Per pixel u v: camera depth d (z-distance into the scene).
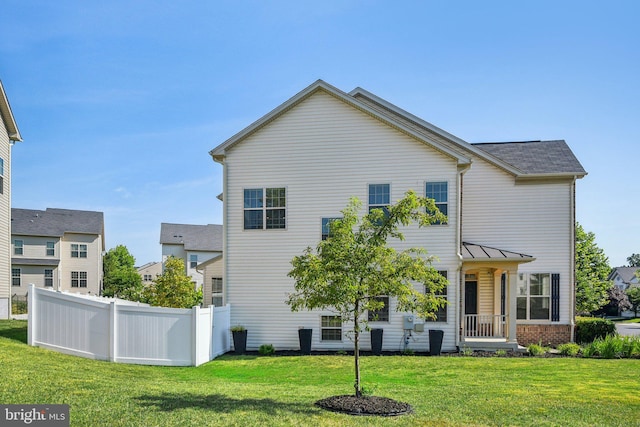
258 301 17.92
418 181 17.56
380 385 11.50
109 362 13.22
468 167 17.41
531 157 21.28
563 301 19.45
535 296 19.53
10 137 22.89
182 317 14.10
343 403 8.94
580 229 33.47
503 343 17.09
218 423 7.54
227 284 18.11
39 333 13.64
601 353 16.09
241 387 10.84
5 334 14.57
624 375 12.69
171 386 10.45
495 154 21.91
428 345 17.08
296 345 17.58
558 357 16.09
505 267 17.39
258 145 18.39
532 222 19.69
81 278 45.09
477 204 19.94
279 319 17.77
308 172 18.09
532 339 19.38
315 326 17.61
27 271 41.91
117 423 7.30
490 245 19.78
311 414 8.30
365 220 9.44
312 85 17.97
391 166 17.73
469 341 17.33
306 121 18.22
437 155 17.55
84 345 13.59
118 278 53.09
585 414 8.79
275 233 18.06
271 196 18.20
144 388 9.94
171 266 23.52
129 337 13.73
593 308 32.69
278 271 17.94
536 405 9.38
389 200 17.62
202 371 13.35
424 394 10.30
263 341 17.73
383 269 9.01
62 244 44.53
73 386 9.52
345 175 17.92
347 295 8.73
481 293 19.64
